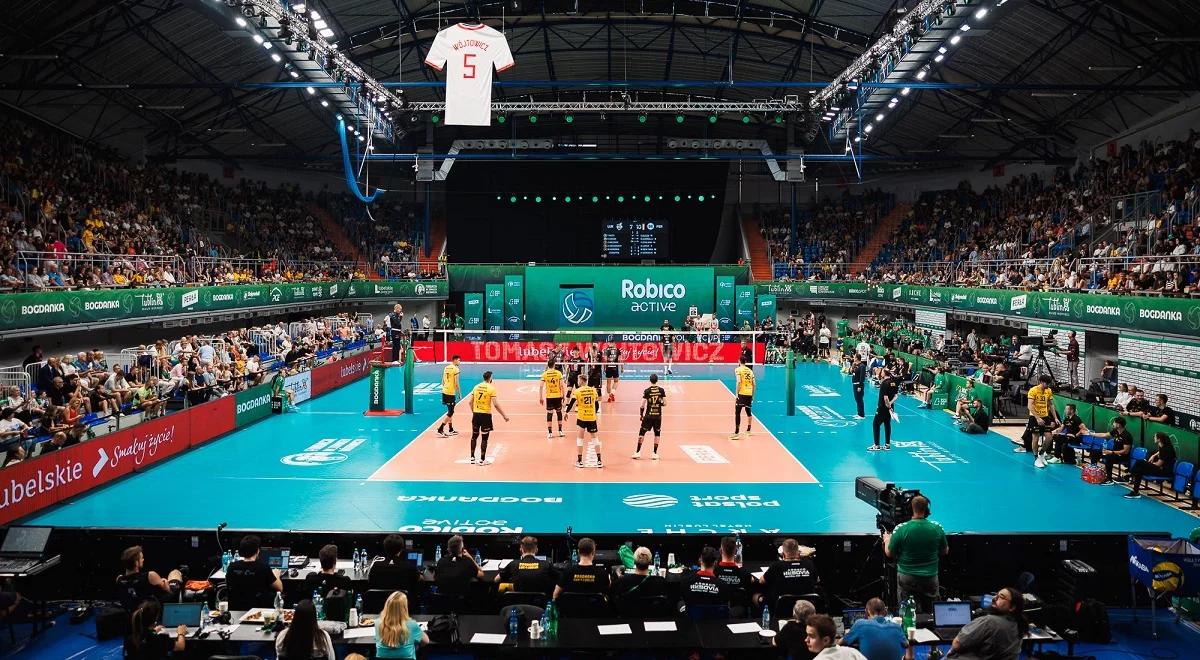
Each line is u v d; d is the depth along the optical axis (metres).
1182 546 10.61
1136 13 25.58
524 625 8.87
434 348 38.69
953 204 47.34
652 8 34.97
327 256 48.31
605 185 49.81
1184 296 22.27
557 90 46.34
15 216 26.34
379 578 9.76
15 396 18.47
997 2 20.55
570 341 37.75
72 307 23.27
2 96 29.86
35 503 14.70
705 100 48.25
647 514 14.84
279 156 42.12
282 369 27.97
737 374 22.09
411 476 17.69
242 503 15.54
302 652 7.25
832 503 15.59
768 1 32.69
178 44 29.56
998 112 38.59
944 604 8.83
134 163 38.00
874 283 44.44
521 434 22.66
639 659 9.02
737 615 9.43
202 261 36.38
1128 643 9.99
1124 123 35.41
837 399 29.17
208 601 9.88
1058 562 10.86
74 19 25.45
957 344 34.00
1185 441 16.48
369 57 37.25
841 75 28.98
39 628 10.30
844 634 8.94
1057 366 29.38
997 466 18.89
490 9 34.88
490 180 49.81
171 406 21.50
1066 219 35.66
